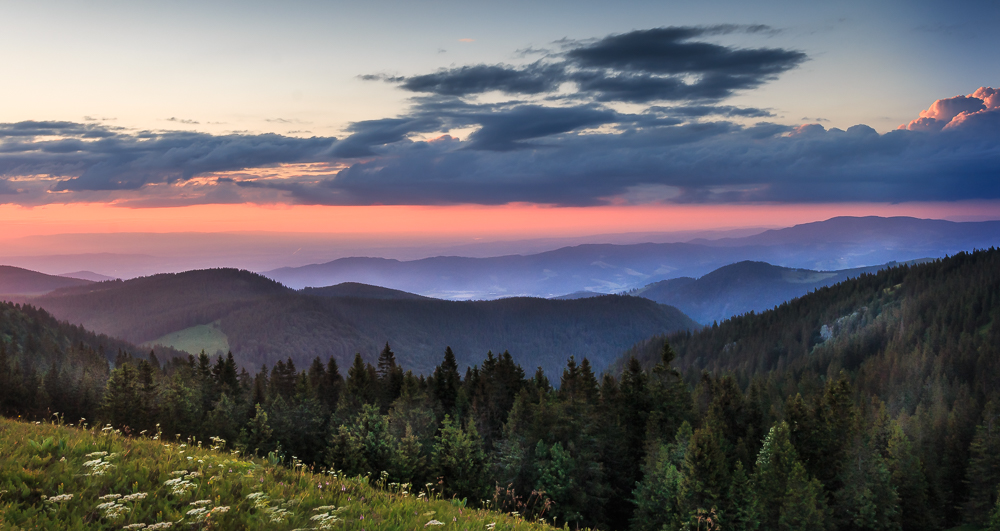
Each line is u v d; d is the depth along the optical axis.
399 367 108.12
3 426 13.98
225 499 9.53
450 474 52.31
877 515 65.19
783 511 54.62
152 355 184.25
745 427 81.69
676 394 77.75
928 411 137.00
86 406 97.19
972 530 77.19
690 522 48.75
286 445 71.44
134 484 9.64
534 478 56.16
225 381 107.56
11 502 8.55
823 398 82.25
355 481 12.17
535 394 93.81
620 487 65.25
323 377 110.31
